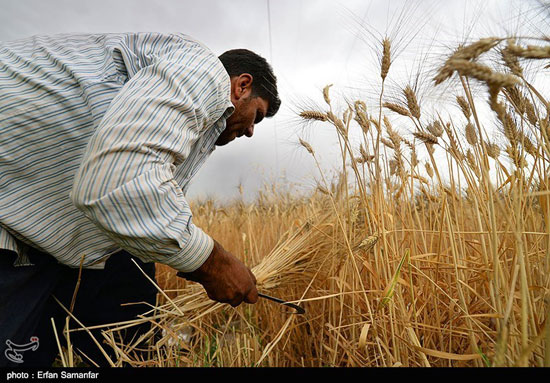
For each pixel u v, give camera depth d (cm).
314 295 211
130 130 122
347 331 189
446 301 162
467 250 182
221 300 160
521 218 124
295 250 211
